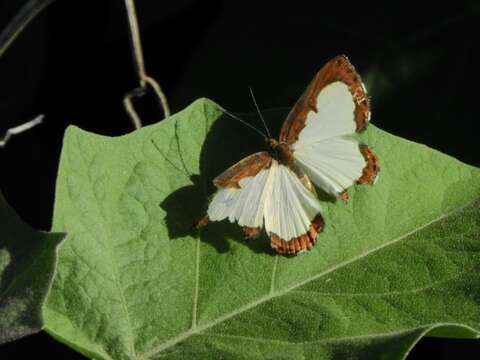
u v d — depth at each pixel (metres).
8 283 0.29
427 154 0.32
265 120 0.33
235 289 0.32
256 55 0.37
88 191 0.31
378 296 0.31
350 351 0.30
